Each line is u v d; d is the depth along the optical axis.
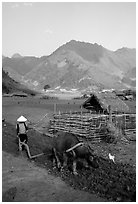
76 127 18.31
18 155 12.07
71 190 8.70
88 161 10.54
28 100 54.16
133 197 8.02
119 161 12.45
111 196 8.19
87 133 17.39
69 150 10.31
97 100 22.42
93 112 22.66
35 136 16.27
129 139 17.56
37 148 13.39
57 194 8.32
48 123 21.89
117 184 9.02
